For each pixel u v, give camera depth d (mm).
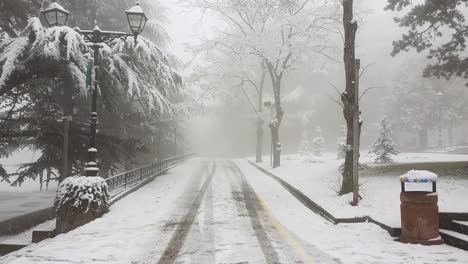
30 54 14148
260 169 29234
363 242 7926
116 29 27406
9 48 13500
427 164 19422
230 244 7734
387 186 13219
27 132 17141
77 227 10086
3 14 16562
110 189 14297
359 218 10000
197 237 8320
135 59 18188
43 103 17125
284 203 13234
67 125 11875
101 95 17172
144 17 12508
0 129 16781
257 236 8438
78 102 19234
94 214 10469
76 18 21984
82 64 15078
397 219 9445
